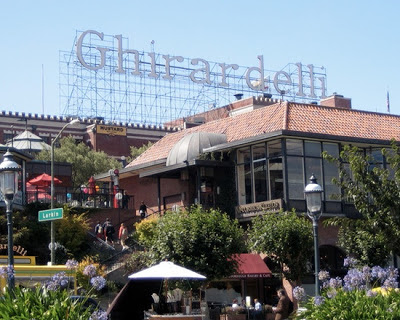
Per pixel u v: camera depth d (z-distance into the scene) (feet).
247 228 152.66
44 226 155.94
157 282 89.66
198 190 157.99
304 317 68.13
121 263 142.10
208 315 123.75
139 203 185.37
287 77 317.22
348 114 169.68
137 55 295.07
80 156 255.09
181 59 303.48
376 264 124.88
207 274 124.77
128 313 87.71
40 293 58.03
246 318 127.34
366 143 158.20
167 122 308.60
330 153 155.53
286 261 134.21
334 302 64.69
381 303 64.13
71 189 188.14
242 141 154.20
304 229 133.59
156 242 127.34
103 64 288.51
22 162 167.02
